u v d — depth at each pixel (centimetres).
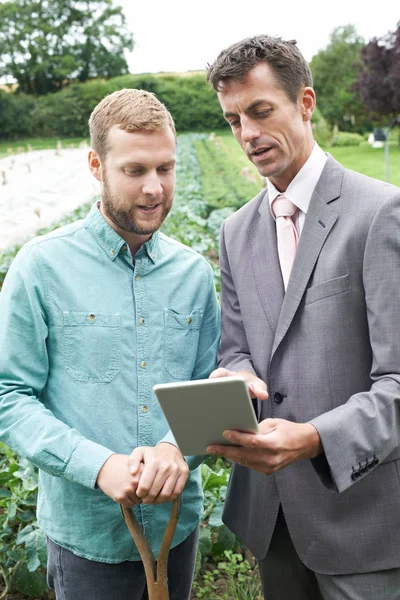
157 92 4778
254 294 249
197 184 1897
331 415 217
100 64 6762
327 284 228
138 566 238
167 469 209
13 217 1625
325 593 243
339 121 4169
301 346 233
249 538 257
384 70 3594
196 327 250
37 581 352
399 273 219
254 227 257
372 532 233
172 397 187
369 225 224
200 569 380
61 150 4175
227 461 472
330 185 236
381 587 234
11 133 5366
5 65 6512
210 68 237
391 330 218
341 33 4788
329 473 223
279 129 230
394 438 219
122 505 213
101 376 229
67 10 6675
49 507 237
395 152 3059
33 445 217
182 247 256
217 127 4778
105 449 217
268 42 227
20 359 225
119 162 217
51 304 228
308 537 238
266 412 244
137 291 237
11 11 6456
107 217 236
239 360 252
